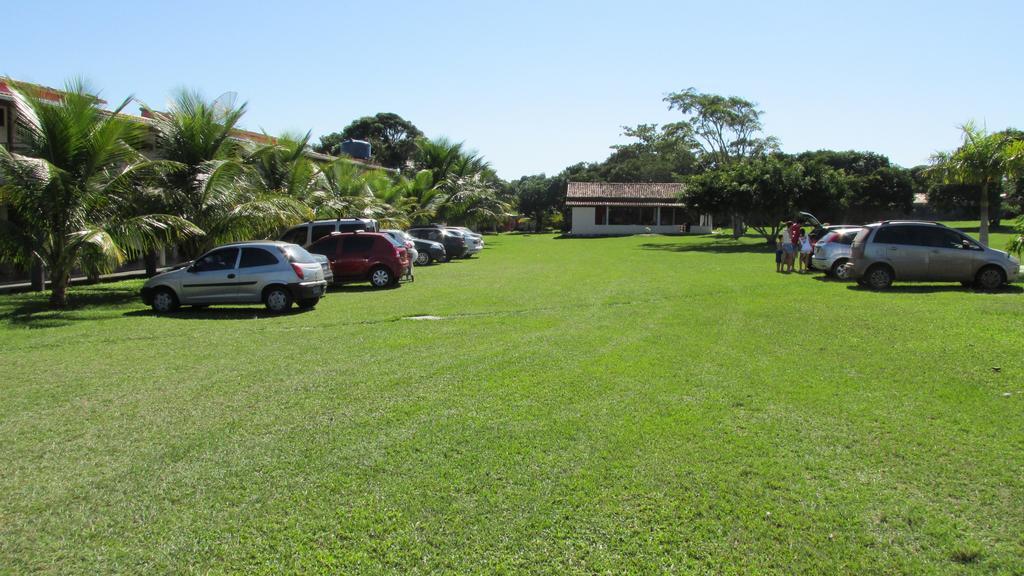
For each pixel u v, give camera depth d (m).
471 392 7.16
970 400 6.63
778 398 6.80
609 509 4.41
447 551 3.93
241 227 18.62
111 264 15.23
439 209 40.47
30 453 5.49
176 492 4.72
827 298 14.23
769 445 5.49
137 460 5.32
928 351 8.80
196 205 18.20
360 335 10.70
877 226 16.06
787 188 36.06
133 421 6.30
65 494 4.70
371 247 18.34
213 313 13.69
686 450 5.40
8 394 7.26
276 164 23.97
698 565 3.78
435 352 9.27
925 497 4.54
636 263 26.28
